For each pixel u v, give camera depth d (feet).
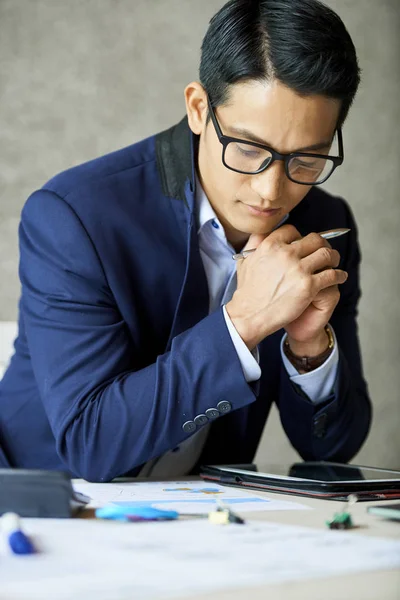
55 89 11.85
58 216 5.22
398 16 12.98
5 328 7.38
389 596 2.24
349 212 6.56
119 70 11.96
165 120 12.08
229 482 4.69
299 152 4.63
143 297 5.33
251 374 4.75
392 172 13.05
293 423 5.80
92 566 2.38
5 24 11.80
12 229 11.75
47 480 3.23
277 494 4.28
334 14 4.59
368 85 12.80
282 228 5.10
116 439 4.74
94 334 5.03
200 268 5.31
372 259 12.89
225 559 2.48
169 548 2.64
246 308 4.76
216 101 4.73
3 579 2.22
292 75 4.39
